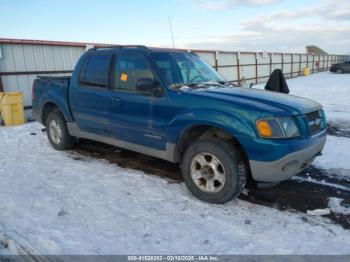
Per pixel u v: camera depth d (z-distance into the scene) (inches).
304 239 119.0
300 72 1510.8
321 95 611.5
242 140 134.8
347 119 363.6
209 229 126.0
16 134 306.0
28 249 112.4
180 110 152.7
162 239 119.1
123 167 199.6
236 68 945.5
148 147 173.5
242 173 140.1
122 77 181.3
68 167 199.9
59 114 232.5
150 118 165.6
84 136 216.8
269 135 131.3
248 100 144.2
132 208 143.6
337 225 129.2
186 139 158.9
